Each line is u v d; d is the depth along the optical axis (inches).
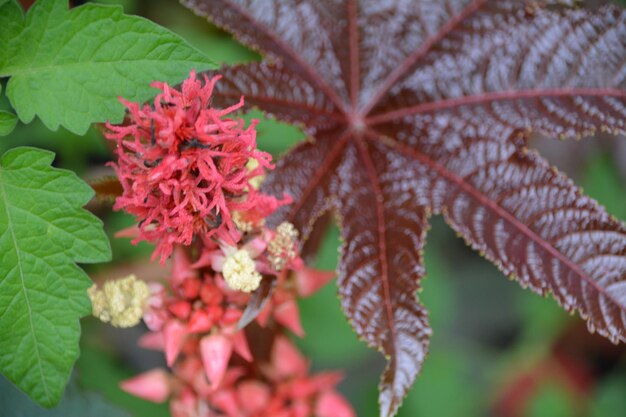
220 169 22.0
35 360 22.5
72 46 22.3
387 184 24.9
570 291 24.1
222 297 23.8
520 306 32.4
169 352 23.8
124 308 23.8
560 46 24.8
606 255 24.1
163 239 22.3
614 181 29.9
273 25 24.7
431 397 30.3
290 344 26.0
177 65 22.2
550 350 31.8
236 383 25.8
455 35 25.0
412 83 25.1
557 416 31.5
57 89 22.4
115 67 22.3
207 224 22.4
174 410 25.5
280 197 24.3
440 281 30.4
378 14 25.0
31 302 22.5
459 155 24.9
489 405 31.7
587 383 31.6
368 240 24.4
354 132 25.1
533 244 24.4
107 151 28.3
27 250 22.5
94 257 22.5
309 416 26.2
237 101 24.3
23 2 26.6
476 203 24.7
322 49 24.9
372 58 25.1
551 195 24.5
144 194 21.8
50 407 22.6
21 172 22.5
